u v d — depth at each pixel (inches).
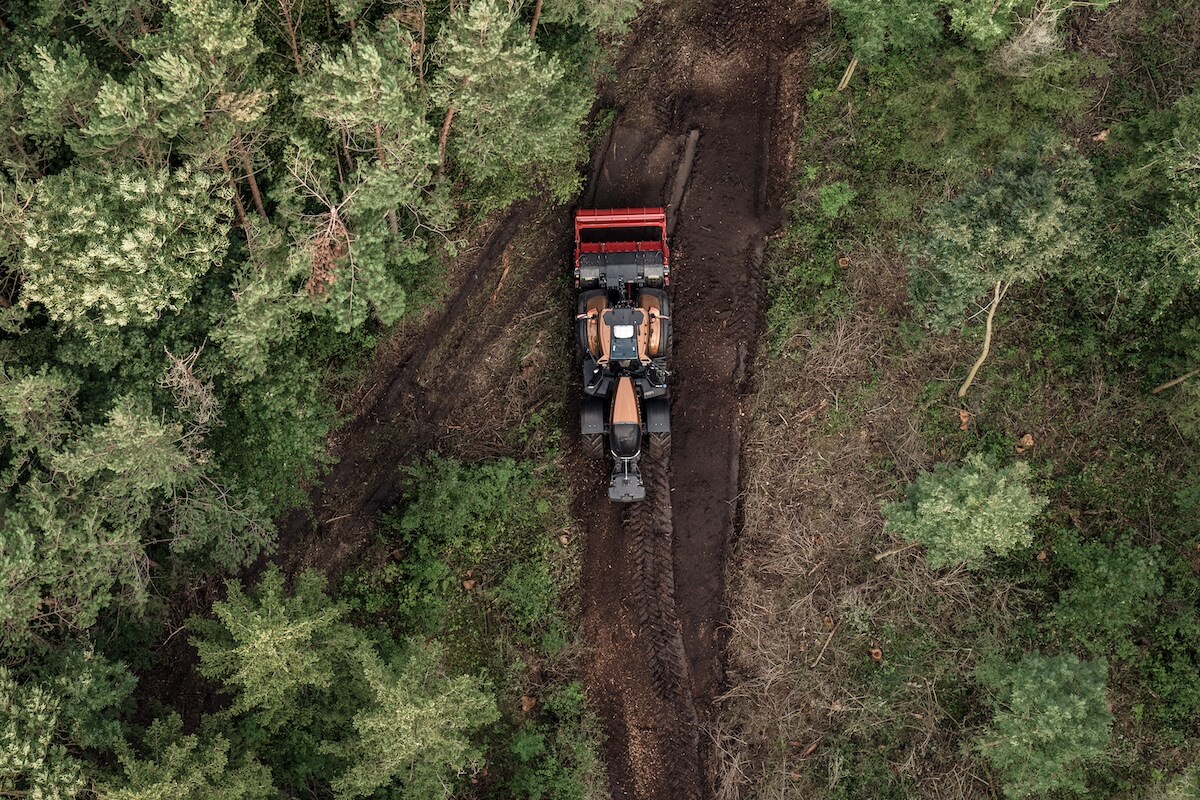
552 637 775.7
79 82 587.8
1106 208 686.5
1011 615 767.7
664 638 784.3
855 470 791.1
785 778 765.9
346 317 665.0
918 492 692.1
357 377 786.2
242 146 642.2
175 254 604.7
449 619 776.9
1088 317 788.0
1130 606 736.3
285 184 644.1
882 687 768.9
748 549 789.2
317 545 779.4
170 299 692.1
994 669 705.6
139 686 741.3
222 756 612.1
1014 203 618.2
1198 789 720.3
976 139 693.9
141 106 567.8
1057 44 675.4
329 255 646.5
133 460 621.6
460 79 625.3
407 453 792.9
